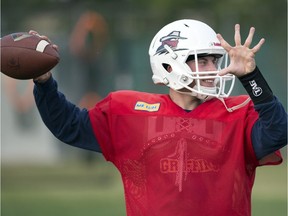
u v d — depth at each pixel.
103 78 50.59
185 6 51.75
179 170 15.16
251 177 15.37
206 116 15.31
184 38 15.45
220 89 15.20
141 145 15.42
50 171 48.66
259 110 14.59
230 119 15.23
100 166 50.50
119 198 36.06
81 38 47.44
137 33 52.12
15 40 15.50
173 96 15.77
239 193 15.09
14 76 15.55
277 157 15.13
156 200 15.23
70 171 48.25
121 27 51.69
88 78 49.88
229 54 14.62
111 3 50.94
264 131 14.70
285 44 53.56
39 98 15.59
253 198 35.97
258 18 52.12
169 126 15.37
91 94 49.84
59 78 50.50
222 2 51.56
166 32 15.73
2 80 54.88
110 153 15.77
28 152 55.75
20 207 33.00
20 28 50.94
